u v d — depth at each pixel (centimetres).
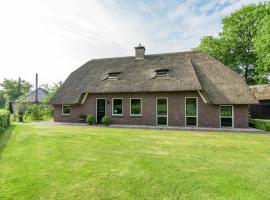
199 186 425
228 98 1420
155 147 782
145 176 479
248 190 407
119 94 1681
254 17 2400
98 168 533
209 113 1463
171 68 1655
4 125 1259
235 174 494
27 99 3806
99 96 1747
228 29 2767
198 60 1734
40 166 545
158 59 1834
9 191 399
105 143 851
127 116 1652
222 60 2795
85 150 725
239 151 725
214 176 480
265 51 1773
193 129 1346
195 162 589
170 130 1303
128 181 450
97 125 1617
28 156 641
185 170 520
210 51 2803
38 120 2209
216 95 1451
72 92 1855
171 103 1543
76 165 555
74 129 1317
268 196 382
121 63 1941
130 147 779
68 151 708
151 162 586
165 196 383
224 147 789
